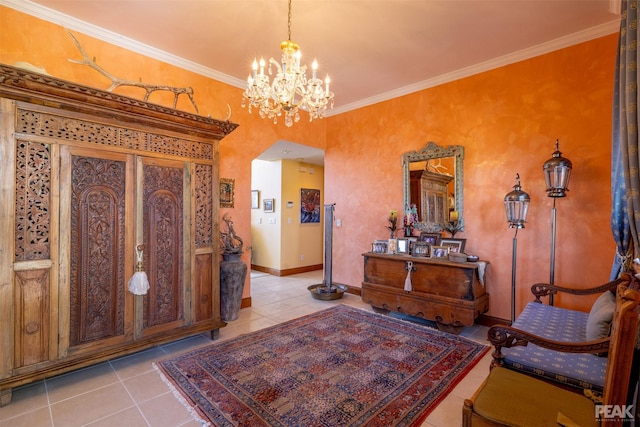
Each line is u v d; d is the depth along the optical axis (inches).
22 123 80.7
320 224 283.9
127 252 98.3
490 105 137.8
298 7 100.0
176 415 76.1
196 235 115.2
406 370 97.2
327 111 202.8
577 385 63.7
